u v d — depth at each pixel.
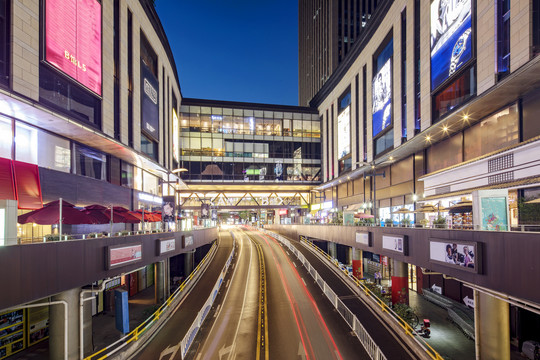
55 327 15.16
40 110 20.25
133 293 32.00
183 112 67.06
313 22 110.31
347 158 59.66
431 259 19.56
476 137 29.02
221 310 26.30
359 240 32.81
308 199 77.19
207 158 66.94
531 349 18.11
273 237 71.62
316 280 34.34
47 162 24.16
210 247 54.50
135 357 17.28
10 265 11.36
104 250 17.23
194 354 18.41
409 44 38.66
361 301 26.72
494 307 14.76
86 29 27.14
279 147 70.81
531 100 23.06
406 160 41.44
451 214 24.72
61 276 13.87
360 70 53.53
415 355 17.14
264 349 19.00
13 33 19.72
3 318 17.52
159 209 47.34
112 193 32.66
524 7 21.94
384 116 44.88
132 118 36.31
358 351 18.55
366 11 92.69
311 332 21.47
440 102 32.75
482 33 26.17
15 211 12.23
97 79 28.55
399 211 30.22
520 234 12.74
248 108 70.31
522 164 22.36
